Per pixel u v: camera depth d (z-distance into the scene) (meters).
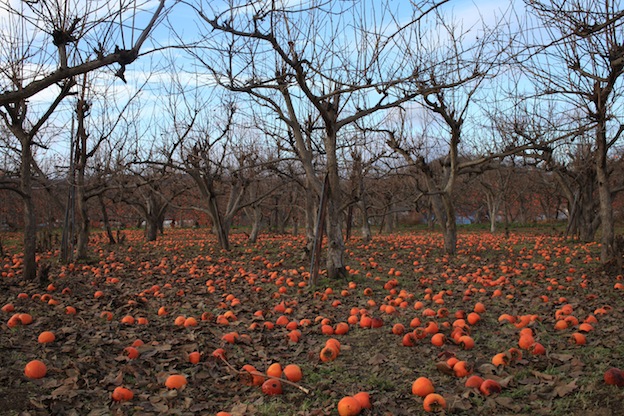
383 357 5.41
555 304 8.01
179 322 7.00
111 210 39.06
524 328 6.06
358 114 10.41
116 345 5.83
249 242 22.73
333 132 10.55
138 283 11.21
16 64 9.74
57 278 11.36
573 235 20.59
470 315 6.99
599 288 9.32
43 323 6.71
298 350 5.76
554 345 5.63
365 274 12.08
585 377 4.55
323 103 10.50
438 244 20.20
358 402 4.05
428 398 4.09
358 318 7.22
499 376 4.73
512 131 16.94
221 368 5.05
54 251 18.20
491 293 9.25
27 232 10.84
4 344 5.57
